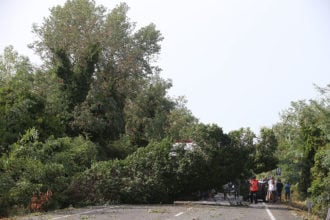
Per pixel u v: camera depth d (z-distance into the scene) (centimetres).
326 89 2933
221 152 3225
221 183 3344
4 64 4116
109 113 4938
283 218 2245
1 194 2358
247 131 3328
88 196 2959
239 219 2027
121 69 5988
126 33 6109
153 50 6397
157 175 3159
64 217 1912
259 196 4203
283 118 6372
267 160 3378
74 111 4616
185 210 2459
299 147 4306
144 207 2664
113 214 2097
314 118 4009
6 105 3206
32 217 1941
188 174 3195
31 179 2559
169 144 3234
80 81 4762
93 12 5912
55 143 2914
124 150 5025
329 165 2878
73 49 5669
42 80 4688
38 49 5822
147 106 7112
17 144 2733
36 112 3544
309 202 2581
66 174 2917
